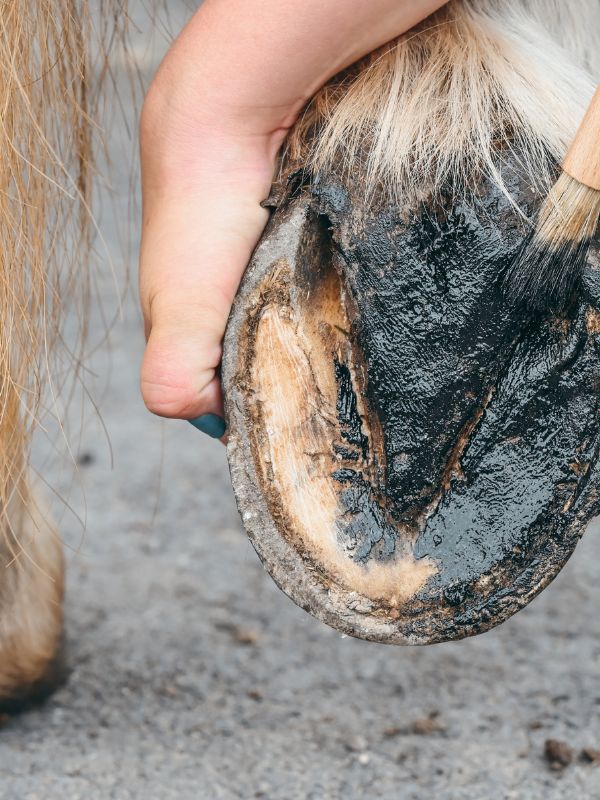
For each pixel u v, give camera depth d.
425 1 0.62
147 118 0.64
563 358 0.62
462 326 0.62
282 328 0.62
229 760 0.76
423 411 0.62
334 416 0.62
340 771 0.75
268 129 0.63
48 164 0.66
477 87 0.63
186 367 0.62
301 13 0.61
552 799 0.73
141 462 1.16
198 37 0.62
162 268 0.63
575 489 0.62
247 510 0.62
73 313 1.50
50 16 0.64
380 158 0.62
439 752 0.77
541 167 0.62
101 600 0.93
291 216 0.62
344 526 0.62
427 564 0.61
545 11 0.68
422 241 0.62
